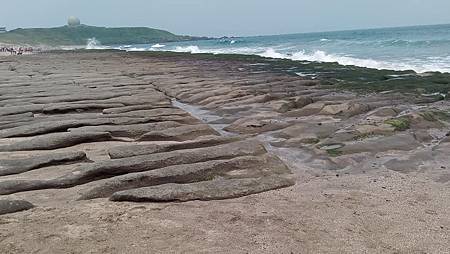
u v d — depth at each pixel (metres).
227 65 39.31
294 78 26.80
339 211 7.67
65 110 17.33
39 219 7.08
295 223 7.15
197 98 21.17
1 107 17.92
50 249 6.12
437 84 22.11
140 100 19.36
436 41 53.53
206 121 16.53
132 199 7.93
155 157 9.88
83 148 11.95
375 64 38.41
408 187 8.90
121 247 6.20
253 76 28.97
